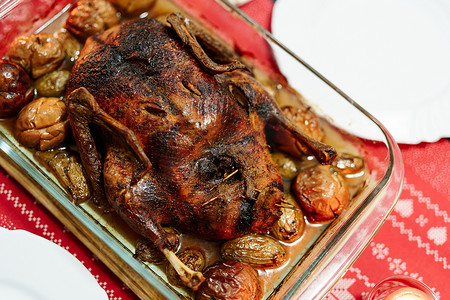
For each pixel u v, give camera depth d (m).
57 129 0.91
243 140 0.89
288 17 1.04
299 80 0.98
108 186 0.87
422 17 1.04
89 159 0.88
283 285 0.89
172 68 0.88
